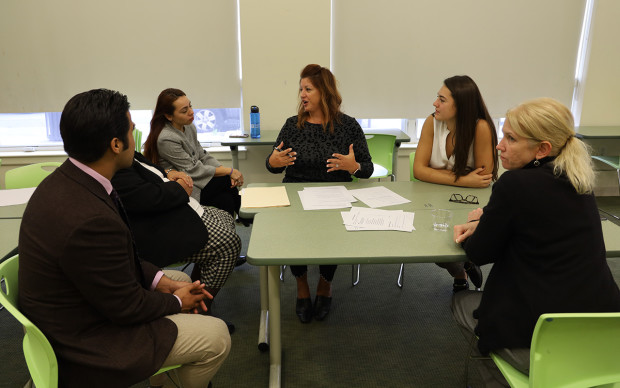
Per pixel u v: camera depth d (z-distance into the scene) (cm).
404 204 189
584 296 112
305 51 378
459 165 214
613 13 381
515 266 121
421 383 178
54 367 102
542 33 392
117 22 363
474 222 148
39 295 104
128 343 112
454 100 206
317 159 225
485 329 125
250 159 406
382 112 405
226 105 394
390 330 213
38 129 390
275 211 180
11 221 172
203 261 193
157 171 202
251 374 183
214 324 131
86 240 100
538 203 114
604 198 415
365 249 142
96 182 109
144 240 174
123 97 113
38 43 361
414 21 382
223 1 368
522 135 123
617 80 398
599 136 353
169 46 373
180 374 131
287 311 230
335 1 374
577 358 101
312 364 189
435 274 270
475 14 383
